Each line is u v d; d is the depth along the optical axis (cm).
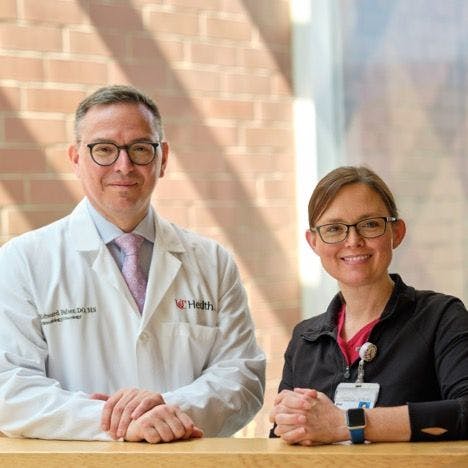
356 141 452
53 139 398
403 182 443
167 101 423
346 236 254
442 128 433
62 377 294
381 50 446
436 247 436
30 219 393
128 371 297
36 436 271
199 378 294
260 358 310
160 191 421
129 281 303
